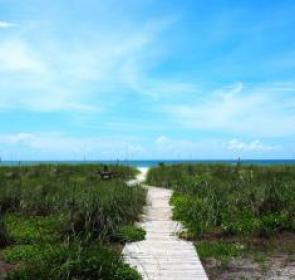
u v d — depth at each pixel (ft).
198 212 54.29
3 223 44.93
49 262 34.17
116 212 50.93
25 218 53.11
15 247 41.55
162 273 35.42
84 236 43.19
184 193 72.49
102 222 45.50
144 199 66.08
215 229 49.60
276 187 59.62
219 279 35.04
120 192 62.13
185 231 48.83
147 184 97.81
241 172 92.38
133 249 42.52
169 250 42.34
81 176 98.84
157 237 47.44
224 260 39.93
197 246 44.39
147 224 53.11
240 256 41.45
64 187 67.97
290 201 55.06
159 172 110.01
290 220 50.34
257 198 55.26
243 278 35.12
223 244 44.70
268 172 93.50
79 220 45.73
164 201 69.05
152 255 40.52
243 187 65.67
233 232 48.62
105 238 44.37
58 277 32.17
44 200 57.21
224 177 87.97
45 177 91.09
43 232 46.73
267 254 42.11
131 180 105.19
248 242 46.09
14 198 57.26
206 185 68.59
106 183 78.02
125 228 47.83
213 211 52.39
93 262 33.55
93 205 48.70
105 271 32.89
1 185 65.92
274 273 36.27
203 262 39.52
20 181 72.43
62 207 54.80
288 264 38.81
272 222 49.55
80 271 32.81
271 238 47.24
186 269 36.47
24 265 36.27
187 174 100.22
